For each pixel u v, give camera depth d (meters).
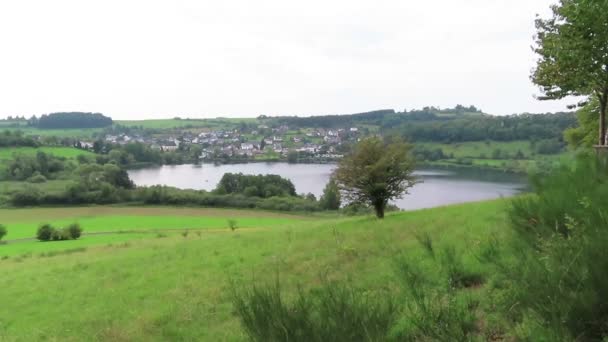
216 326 9.26
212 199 88.25
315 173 149.50
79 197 89.94
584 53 14.07
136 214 76.62
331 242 16.44
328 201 80.06
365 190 23.95
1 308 14.21
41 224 50.69
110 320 10.94
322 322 3.10
